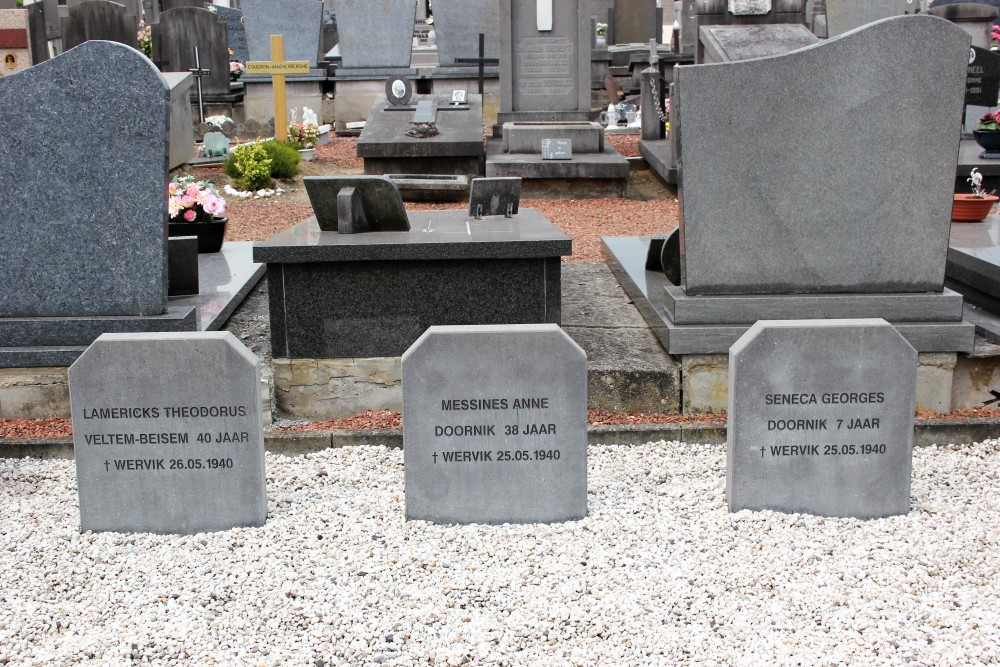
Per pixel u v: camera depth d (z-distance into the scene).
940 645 3.80
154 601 4.19
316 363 6.43
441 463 4.79
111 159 5.85
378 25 19.36
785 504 4.92
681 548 4.55
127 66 5.71
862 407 4.81
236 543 4.66
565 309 7.54
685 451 5.70
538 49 14.73
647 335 6.88
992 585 4.24
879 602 4.10
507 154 13.89
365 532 4.75
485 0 19.62
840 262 6.19
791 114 5.96
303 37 19.39
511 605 4.10
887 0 15.84
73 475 5.47
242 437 4.73
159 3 28.67
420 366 4.70
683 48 21.52
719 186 6.07
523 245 6.28
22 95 5.76
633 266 8.08
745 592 4.20
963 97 5.93
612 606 4.08
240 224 11.70
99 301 6.05
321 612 4.07
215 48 18.94
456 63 19.75
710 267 6.20
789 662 3.71
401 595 4.19
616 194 13.47
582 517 4.86
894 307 6.18
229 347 4.64
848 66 5.87
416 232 6.67
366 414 6.48
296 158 13.88
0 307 6.05
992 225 8.30
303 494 5.18
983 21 16.36
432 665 3.73
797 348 4.74
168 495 4.79
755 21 12.22
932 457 5.64
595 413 6.31
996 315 7.00
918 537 4.66
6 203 5.91
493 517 4.84
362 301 6.37
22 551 4.61
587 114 14.82
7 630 3.97
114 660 3.77
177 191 8.65
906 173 6.05
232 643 3.87
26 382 6.13
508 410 4.74
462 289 6.39
